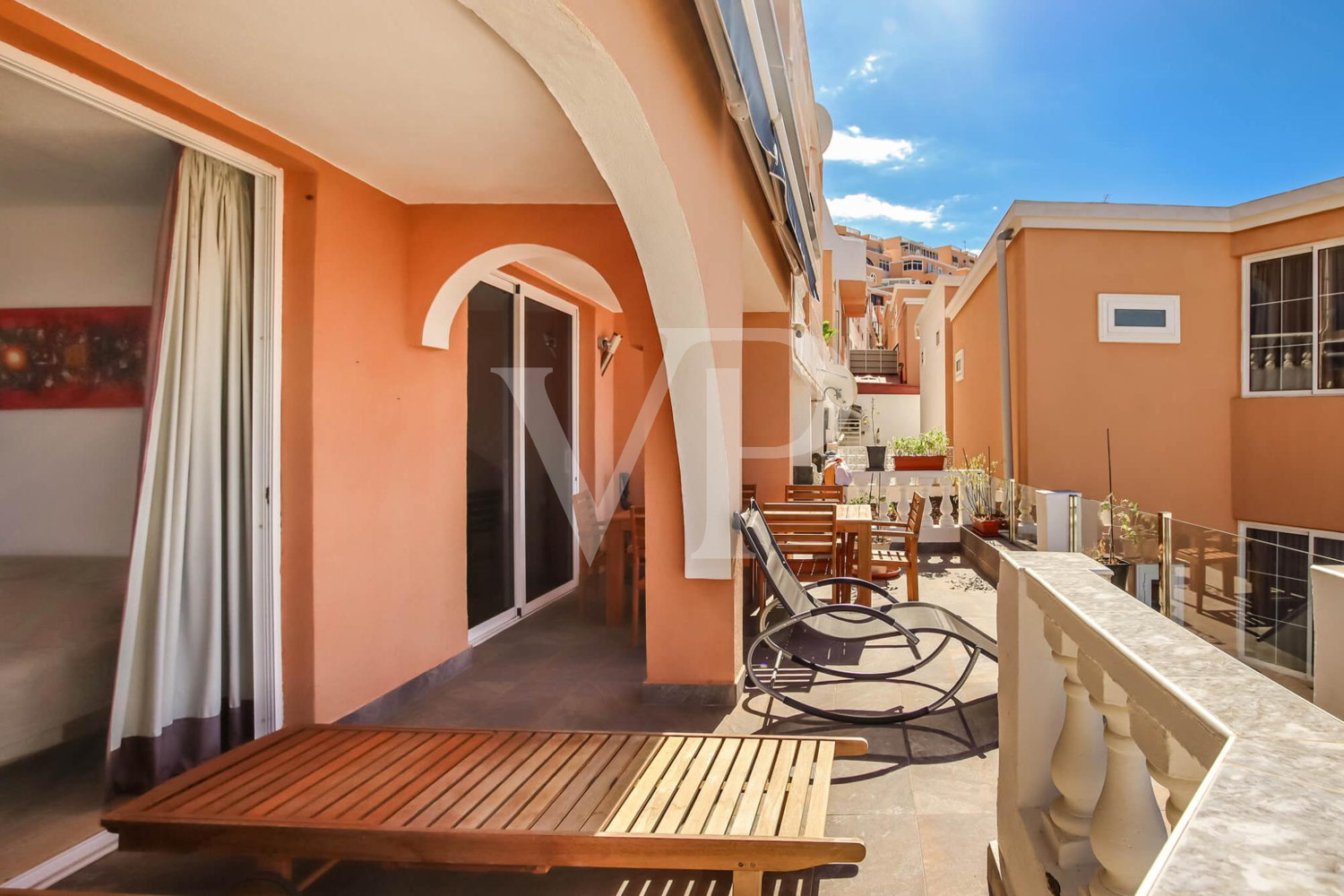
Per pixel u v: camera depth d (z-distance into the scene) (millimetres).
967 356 12391
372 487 3699
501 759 2703
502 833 2117
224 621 3113
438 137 3078
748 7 2840
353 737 2934
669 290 3113
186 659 2959
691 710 3861
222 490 3102
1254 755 769
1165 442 8117
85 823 2588
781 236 5258
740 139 3936
